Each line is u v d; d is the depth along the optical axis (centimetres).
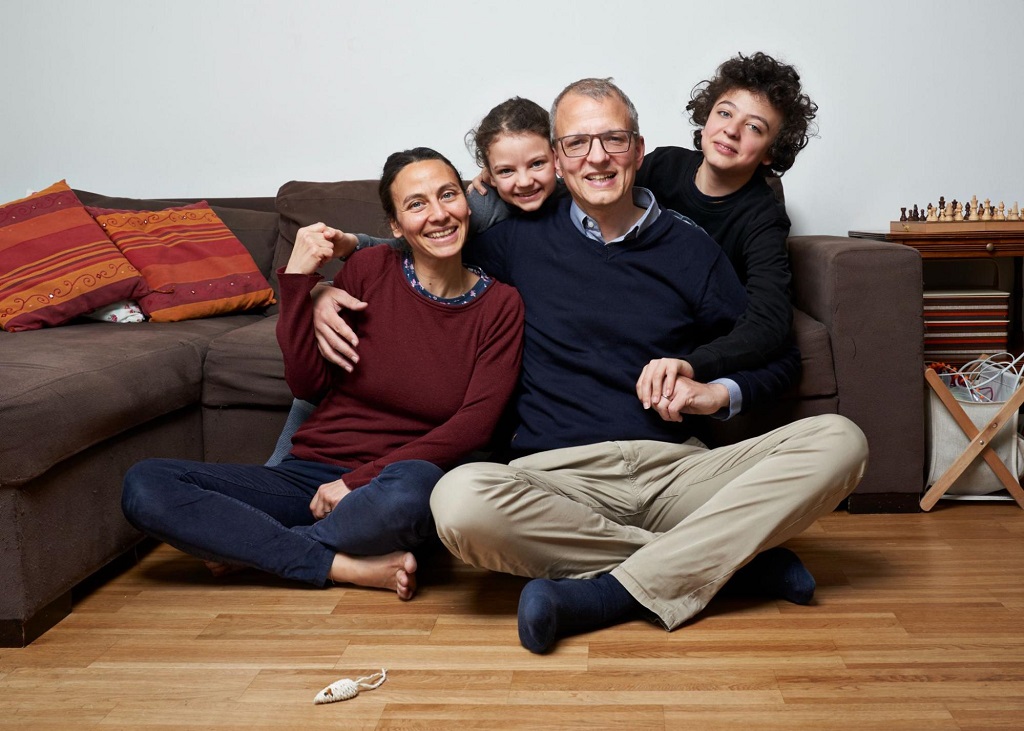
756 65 206
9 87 333
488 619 176
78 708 146
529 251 196
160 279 269
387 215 194
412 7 312
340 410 200
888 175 304
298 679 154
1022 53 296
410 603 185
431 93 316
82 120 332
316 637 170
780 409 228
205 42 323
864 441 174
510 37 309
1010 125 299
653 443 182
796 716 138
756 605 179
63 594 181
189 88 326
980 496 238
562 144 183
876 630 166
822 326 228
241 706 145
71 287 254
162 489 182
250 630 173
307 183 303
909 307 226
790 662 155
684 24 302
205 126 327
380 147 321
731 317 193
